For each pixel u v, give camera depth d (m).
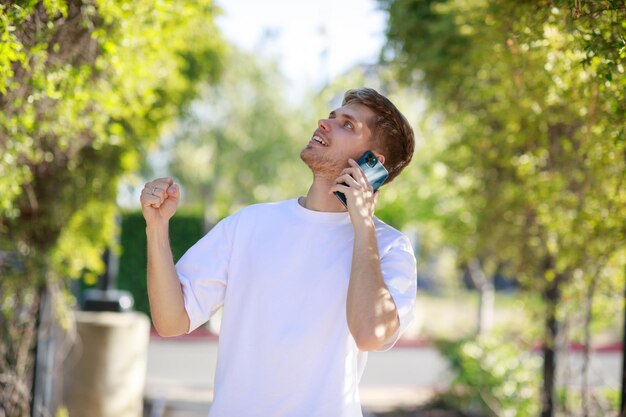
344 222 2.39
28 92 3.63
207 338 16.80
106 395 6.99
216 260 2.42
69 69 3.54
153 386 10.79
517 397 7.87
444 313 20.02
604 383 5.91
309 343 2.28
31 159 4.34
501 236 6.71
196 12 4.47
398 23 6.50
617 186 3.95
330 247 2.35
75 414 6.93
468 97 6.36
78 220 5.66
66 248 5.68
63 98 3.68
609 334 16.84
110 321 7.03
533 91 4.39
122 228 16.44
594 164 4.20
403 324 2.25
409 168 10.34
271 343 2.29
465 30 4.91
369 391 10.85
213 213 18.03
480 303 11.14
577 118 4.43
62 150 4.84
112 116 4.84
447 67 6.30
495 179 6.57
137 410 7.30
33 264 5.36
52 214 5.39
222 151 17.78
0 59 2.83
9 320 5.18
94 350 6.98
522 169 5.39
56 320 5.86
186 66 7.37
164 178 2.39
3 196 3.89
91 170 5.68
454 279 19.31
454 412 9.18
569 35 3.50
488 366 8.15
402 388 11.20
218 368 2.38
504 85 4.86
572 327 6.19
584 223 4.71
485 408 8.38
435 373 12.79
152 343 15.79
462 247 7.84
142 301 16.56
